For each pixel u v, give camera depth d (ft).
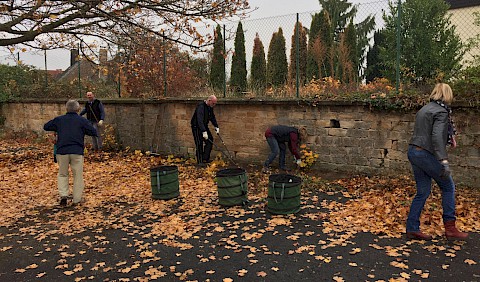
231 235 17.89
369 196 23.30
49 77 61.93
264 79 34.65
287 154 31.65
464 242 16.17
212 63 38.86
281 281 13.46
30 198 26.05
